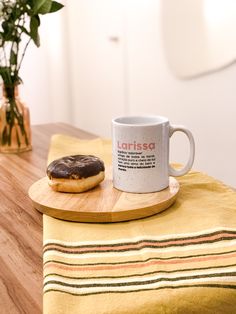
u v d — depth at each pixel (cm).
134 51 183
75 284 39
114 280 40
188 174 70
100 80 208
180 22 154
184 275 41
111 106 204
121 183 59
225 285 39
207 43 145
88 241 48
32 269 44
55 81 219
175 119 169
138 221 53
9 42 86
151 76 176
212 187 64
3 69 83
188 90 159
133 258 44
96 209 53
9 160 83
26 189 67
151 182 58
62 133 105
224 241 47
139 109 188
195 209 56
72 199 57
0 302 38
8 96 85
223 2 136
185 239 48
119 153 58
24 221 56
